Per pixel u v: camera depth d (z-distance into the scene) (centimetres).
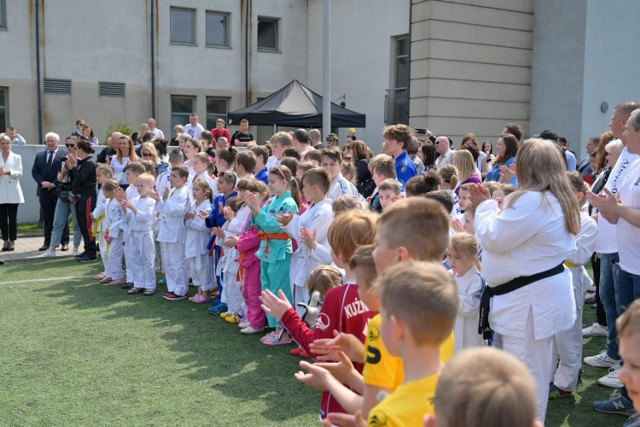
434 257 227
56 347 548
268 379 478
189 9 2089
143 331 597
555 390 447
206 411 420
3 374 485
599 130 1570
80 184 934
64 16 1881
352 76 1928
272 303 278
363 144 845
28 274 846
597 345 565
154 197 746
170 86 2050
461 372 137
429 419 151
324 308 269
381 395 209
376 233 254
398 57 1770
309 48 2230
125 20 1970
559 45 1577
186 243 702
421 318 176
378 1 1808
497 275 333
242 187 609
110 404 430
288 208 559
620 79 1592
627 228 407
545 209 321
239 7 2130
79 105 1920
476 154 985
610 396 450
